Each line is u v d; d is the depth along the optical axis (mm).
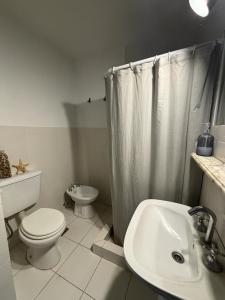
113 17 1371
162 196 1220
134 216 836
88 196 1985
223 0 992
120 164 1326
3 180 1287
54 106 1891
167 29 1524
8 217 1439
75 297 1113
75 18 1384
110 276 1260
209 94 991
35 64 1623
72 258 1419
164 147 1143
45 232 1184
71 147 2203
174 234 863
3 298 929
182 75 1006
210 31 1220
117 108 1255
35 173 1515
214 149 935
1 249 896
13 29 1395
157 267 632
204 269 552
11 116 1444
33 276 1253
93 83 2088
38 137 1716
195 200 1160
